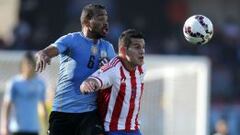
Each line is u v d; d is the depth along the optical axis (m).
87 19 22.42
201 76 38.03
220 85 58.75
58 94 22.73
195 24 22.88
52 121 22.86
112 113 22.14
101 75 21.73
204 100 37.81
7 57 39.72
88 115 22.44
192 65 38.34
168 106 38.28
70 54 22.42
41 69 21.19
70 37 22.47
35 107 33.91
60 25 62.84
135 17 64.62
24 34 60.50
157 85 38.56
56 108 22.75
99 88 21.64
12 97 33.59
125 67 22.06
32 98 33.81
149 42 63.56
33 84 33.75
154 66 38.91
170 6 65.19
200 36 22.86
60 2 63.12
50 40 61.53
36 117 34.03
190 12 67.31
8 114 33.59
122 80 21.95
